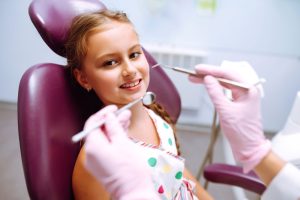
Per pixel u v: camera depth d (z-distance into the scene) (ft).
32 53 6.50
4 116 6.70
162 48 5.95
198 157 5.97
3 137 6.00
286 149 2.56
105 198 2.01
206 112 6.64
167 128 2.64
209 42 5.98
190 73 2.11
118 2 5.77
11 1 6.01
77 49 2.18
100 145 1.52
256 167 1.97
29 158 1.83
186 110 6.67
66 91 2.32
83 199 2.07
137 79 2.15
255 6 5.59
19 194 4.67
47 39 2.32
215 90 1.97
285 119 6.57
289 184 1.85
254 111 1.98
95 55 2.10
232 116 1.93
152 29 5.95
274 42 5.88
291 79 6.17
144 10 5.78
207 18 5.77
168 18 5.83
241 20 5.74
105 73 2.11
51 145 1.96
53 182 1.88
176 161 2.29
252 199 4.34
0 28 6.27
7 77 6.79
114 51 2.08
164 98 3.06
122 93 2.15
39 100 2.00
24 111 1.93
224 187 5.16
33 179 1.81
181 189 2.39
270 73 6.17
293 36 5.79
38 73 2.14
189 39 5.99
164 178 2.24
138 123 2.42
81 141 2.25
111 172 1.52
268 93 6.35
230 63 2.63
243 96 2.00
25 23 6.19
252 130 1.95
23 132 1.89
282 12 5.60
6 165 5.25
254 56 6.04
